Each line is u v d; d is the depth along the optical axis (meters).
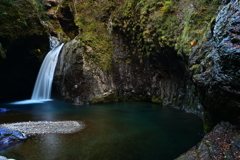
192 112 8.99
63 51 15.23
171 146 5.23
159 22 11.20
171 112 9.52
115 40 14.97
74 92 13.51
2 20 12.80
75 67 13.55
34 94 15.73
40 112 10.02
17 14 13.66
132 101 13.53
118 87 14.00
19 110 10.60
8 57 13.55
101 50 14.41
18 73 15.12
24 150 4.99
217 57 4.27
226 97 3.86
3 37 12.46
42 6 20.31
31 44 14.77
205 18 8.65
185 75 9.67
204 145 3.76
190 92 9.28
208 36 6.90
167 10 11.27
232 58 3.68
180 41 9.48
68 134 6.26
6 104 12.75
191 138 5.83
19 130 6.55
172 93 11.20
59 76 14.48
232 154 3.11
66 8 19.78
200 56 6.94
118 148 5.12
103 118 8.56
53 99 15.07
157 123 7.56
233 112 3.85
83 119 8.39
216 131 4.04
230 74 3.78
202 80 4.86
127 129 6.82
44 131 6.54
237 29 4.03
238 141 3.37
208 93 4.40
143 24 12.31
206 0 9.33
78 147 5.20
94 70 13.41
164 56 11.09
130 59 14.20
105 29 15.91
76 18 16.77
